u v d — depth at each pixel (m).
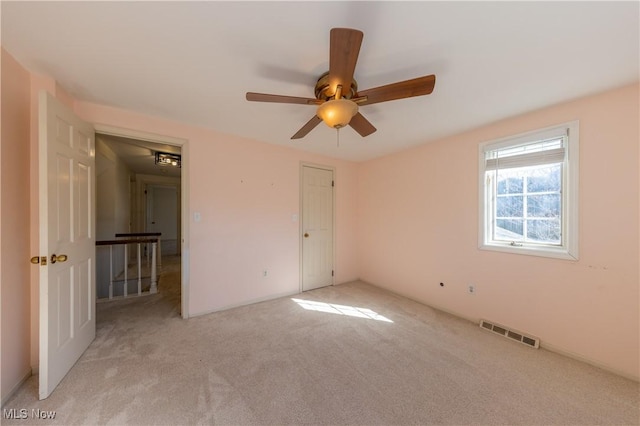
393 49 1.42
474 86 1.80
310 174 3.70
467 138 2.73
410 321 2.65
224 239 2.92
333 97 1.54
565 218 2.08
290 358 1.95
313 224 3.75
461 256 2.79
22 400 1.46
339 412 1.42
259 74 1.71
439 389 1.62
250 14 1.20
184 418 1.36
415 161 3.34
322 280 3.86
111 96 2.03
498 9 1.15
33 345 1.72
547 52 1.44
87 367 1.79
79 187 1.92
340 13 1.19
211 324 2.53
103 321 2.58
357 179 4.32
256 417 1.38
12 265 1.53
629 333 1.75
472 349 2.10
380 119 2.40
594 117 1.90
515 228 2.42
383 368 1.83
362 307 3.04
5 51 1.47
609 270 1.84
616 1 1.10
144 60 1.57
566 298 2.04
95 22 1.25
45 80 1.76
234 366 1.83
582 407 1.47
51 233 1.54
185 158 2.66
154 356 1.95
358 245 4.31
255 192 3.16
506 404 1.50
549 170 2.20
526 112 2.23
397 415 1.41
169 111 2.31
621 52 1.42
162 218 7.70
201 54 1.51
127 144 3.73
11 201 1.53
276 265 3.36
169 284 3.96
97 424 1.31
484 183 2.59
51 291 1.54
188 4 1.14
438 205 3.04
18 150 1.59
